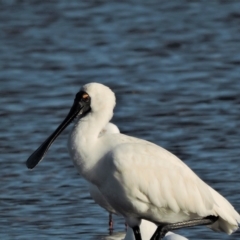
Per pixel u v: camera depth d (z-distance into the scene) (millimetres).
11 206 14891
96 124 11523
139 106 22016
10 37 30734
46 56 28078
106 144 11484
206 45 29391
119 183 11391
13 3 35781
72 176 16609
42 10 34750
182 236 12484
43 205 14930
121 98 22953
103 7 35438
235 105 21875
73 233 13570
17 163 17469
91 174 11477
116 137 11617
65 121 11828
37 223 14023
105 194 11695
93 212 14617
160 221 11961
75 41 30203
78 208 14805
